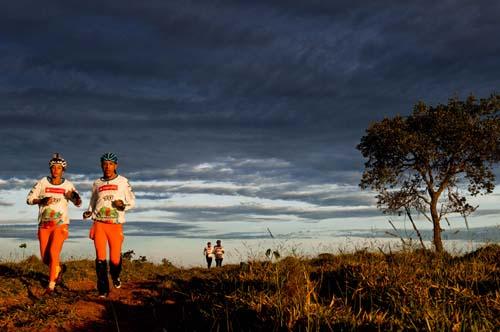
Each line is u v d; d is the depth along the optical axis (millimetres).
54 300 6891
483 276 6406
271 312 5027
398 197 26297
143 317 6434
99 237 7562
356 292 5805
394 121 27078
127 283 9219
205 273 10305
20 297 7430
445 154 26062
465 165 26078
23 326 5668
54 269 7848
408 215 6781
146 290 8172
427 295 5004
